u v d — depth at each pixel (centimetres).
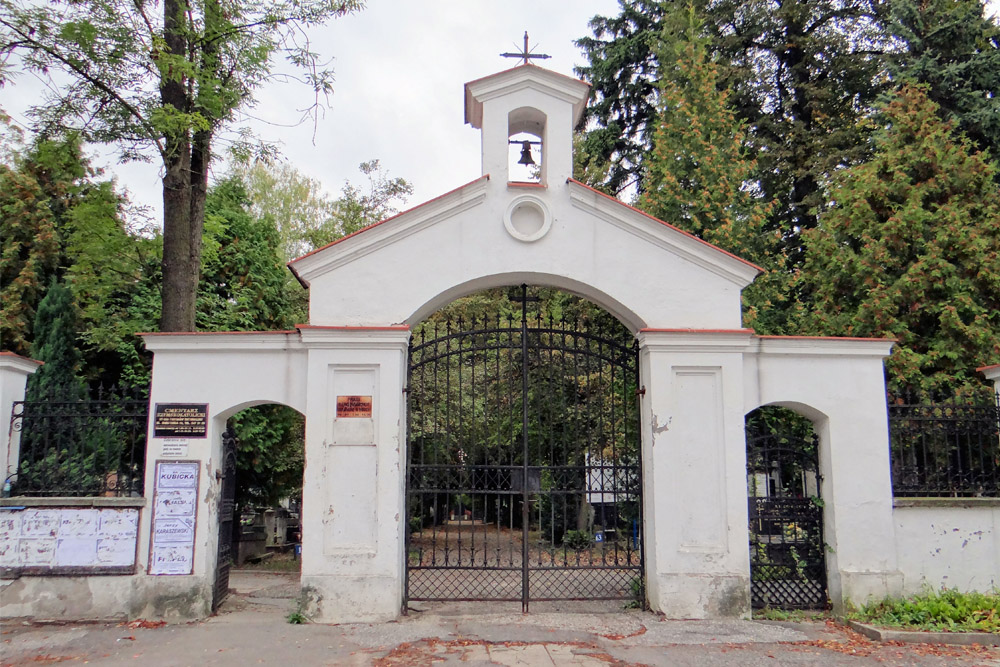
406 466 966
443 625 882
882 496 955
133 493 982
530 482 1235
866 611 912
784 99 2330
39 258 1702
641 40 2459
